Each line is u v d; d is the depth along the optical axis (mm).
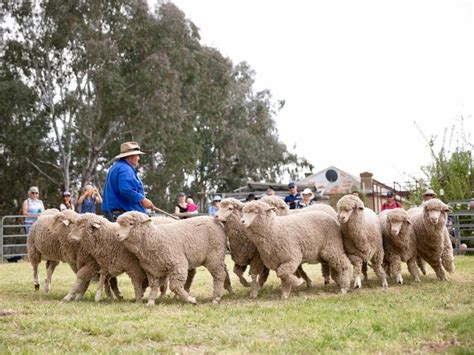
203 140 43344
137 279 8617
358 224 8992
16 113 32219
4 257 19469
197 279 11266
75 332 6180
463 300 7691
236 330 6078
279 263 8539
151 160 39000
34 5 32250
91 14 31969
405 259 9898
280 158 50156
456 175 19891
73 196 35625
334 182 48375
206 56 37219
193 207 17906
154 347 5484
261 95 49688
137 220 8086
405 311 6863
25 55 32406
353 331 5871
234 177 48250
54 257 9750
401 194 24031
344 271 9031
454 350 5055
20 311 7508
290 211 10125
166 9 34250
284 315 6801
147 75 31953
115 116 32562
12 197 35562
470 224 17125
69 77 33312
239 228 8930
